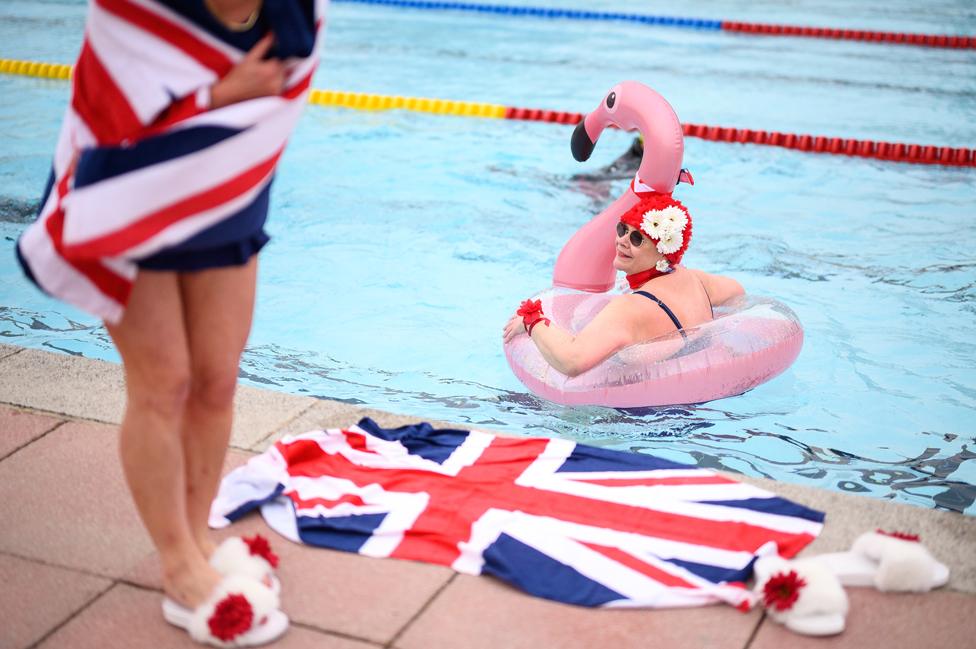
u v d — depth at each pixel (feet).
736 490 10.03
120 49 6.72
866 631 8.19
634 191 13.93
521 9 43.98
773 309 13.69
